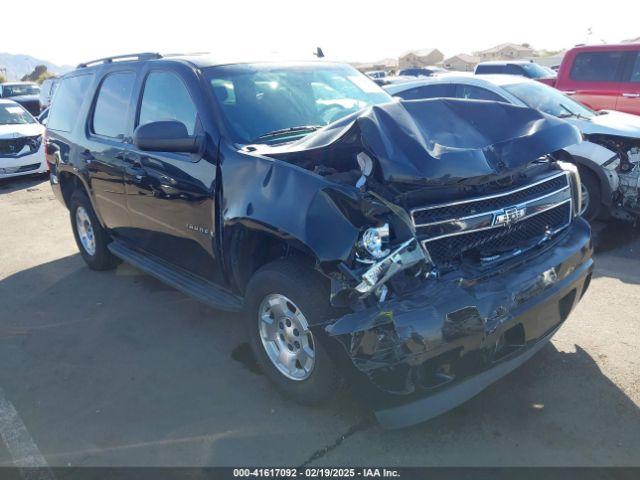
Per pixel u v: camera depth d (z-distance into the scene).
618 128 6.09
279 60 4.36
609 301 4.49
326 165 3.16
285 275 2.93
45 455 3.01
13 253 6.70
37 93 24.05
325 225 2.68
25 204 9.45
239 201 3.22
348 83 4.45
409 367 2.57
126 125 4.59
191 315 4.65
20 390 3.66
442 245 2.72
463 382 2.83
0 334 4.50
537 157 2.89
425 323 2.54
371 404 2.76
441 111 3.06
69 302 5.07
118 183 4.68
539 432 2.96
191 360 3.92
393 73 35.25
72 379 3.76
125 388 3.61
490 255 2.87
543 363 3.58
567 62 10.41
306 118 3.93
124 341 4.25
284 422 3.16
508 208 2.88
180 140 3.58
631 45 9.62
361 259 2.59
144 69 4.46
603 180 6.12
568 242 3.26
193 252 3.98
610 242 6.04
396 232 2.61
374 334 2.54
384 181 2.68
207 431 3.12
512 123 3.10
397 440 2.96
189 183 3.73
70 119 5.62
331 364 2.89
